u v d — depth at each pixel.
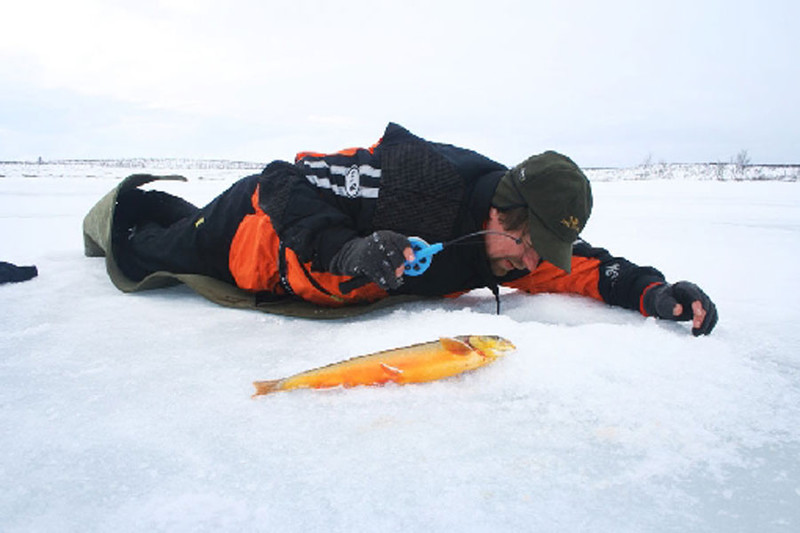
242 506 1.15
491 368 1.77
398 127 2.39
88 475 1.26
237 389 1.70
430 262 2.18
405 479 1.24
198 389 1.71
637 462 1.32
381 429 1.46
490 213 2.14
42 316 2.52
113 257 3.12
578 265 2.63
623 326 2.12
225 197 2.81
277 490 1.20
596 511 1.14
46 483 1.23
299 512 1.13
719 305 2.84
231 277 2.84
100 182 16.94
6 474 1.27
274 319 2.51
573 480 1.24
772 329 2.37
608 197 13.44
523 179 2.01
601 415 1.53
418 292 2.53
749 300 2.99
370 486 1.21
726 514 1.14
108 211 3.14
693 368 1.80
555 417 1.52
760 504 1.17
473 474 1.26
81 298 2.89
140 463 1.31
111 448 1.37
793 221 7.62
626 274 2.50
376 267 1.90
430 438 1.42
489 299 2.77
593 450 1.37
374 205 2.22
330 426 1.47
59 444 1.39
